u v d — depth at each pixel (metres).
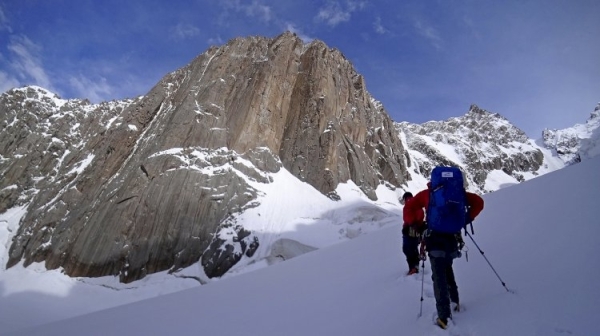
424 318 3.93
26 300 45.47
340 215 58.34
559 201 7.16
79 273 50.94
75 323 10.99
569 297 3.15
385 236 12.30
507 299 3.66
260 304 8.01
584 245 4.23
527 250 4.98
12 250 62.84
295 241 48.12
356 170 76.38
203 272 46.31
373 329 4.25
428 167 127.62
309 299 7.10
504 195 11.31
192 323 7.85
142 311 10.73
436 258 3.88
